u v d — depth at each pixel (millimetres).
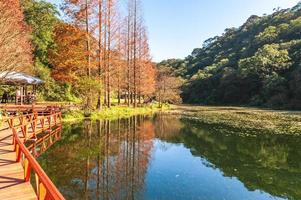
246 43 108438
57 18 42812
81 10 27703
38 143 15250
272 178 10672
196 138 19688
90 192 8820
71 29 27828
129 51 43469
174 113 43062
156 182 9945
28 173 6895
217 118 34906
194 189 9344
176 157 13922
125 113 36531
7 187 6586
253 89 78188
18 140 7910
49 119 17375
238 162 13078
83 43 29203
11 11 21328
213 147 16578
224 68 90750
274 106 63062
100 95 30281
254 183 10102
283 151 15484
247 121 31047
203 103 87188
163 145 16984
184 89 93000
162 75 63531
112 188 9211
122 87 47719
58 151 13875
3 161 8773
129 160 12977
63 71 28938
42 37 40469
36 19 40219
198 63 117875
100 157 13195
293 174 11211
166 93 58562
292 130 23453
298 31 86438
